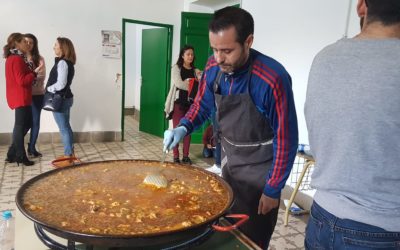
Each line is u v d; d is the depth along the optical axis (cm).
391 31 84
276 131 137
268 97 133
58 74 372
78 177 147
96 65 505
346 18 260
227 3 512
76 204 120
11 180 337
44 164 392
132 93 761
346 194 87
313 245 100
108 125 532
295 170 321
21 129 373
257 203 156
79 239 91
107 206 119
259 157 150
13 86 363
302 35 306
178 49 559
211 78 153
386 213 83
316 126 92
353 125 82
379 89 78
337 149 87
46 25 464
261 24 365
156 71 580
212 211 120
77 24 482
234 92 143
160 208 120
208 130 468
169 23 544
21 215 131
